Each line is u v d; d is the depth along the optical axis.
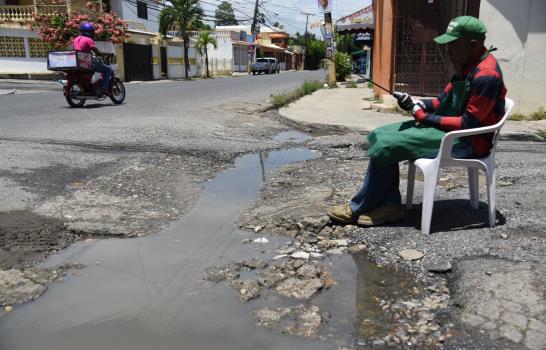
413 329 2.29
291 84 23.42
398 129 3.45
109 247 3.29
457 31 3.10
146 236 3.47
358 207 3.55
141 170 5.15
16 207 3.88
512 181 4.69
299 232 3.56
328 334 2.26
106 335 2.28
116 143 6.35
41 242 3.30
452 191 4.35
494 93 3.06
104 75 10.51
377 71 13.26
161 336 2.26
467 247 3.04
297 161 5.91
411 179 3.79
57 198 4.16
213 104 12.17
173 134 7.16
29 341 2.23
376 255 3.12
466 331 2.21
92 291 2.69
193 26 34.66
